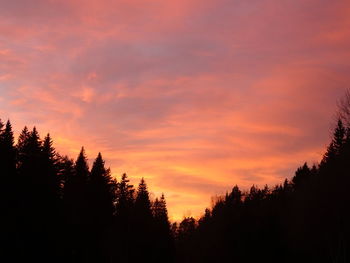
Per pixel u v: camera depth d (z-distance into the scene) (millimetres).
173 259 109250
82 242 61688
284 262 78500
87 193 66250
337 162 53281
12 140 50312
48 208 50812
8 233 45250
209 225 111500
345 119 42344
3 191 46188
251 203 100250
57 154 61719
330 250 54469
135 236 80375
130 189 80125
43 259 49031
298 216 65250
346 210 51844
